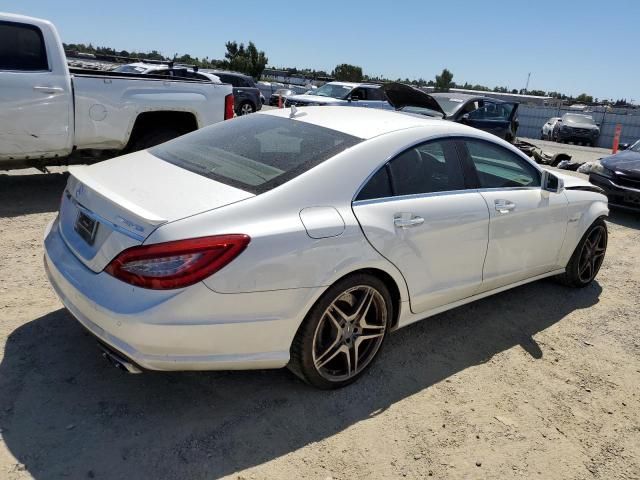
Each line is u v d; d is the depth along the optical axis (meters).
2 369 3.01
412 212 3.21
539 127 34.69
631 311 4.69
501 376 3.48
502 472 2.66
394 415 2.98
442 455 2.72
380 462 2.63
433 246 3.34
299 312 2.73
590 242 4.95
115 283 2.49
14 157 5.75
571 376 3.57
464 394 3.25
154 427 2.70
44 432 2.59
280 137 3.31
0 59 5.49
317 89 18.19
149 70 14.77
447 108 12.84
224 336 2.54
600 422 3.12
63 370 3.06
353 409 2.99
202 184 2.82
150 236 2.42
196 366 2.55
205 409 2.86
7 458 2.40
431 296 3.45
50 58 5.77
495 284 3.99
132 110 6.34
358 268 2.92
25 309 3.66
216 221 2.53
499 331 4.09
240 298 2.53
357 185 3.02
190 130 7.12
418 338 3.86
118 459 2.47
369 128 3.37
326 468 2.55
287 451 2.63
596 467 2.77
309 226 2.73
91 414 2.74
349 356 3.11
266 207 2.68
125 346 2.43
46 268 3.04
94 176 3.02
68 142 6.00
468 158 3.72
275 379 3.17
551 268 4.56
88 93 6.00
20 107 5.59
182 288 2.40
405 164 3.29
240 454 2.58
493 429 2.96
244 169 2.97
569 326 4.29
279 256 2.60
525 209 3.98
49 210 5.86
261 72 46.09
